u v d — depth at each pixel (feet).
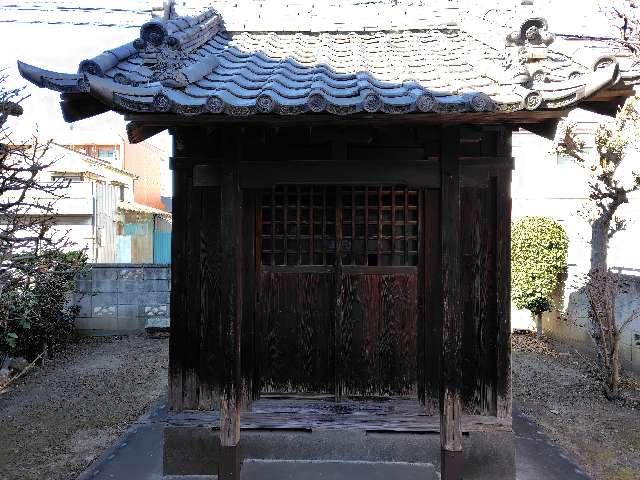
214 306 13.21
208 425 12.96
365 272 13.46
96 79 8.54
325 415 12.98
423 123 10.72
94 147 66.85
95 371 24.66
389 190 13.48
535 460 14.02
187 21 13.64
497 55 11.73
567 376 23.80
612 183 22.27
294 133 12.66
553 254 29.09
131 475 13.12
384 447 13.01
